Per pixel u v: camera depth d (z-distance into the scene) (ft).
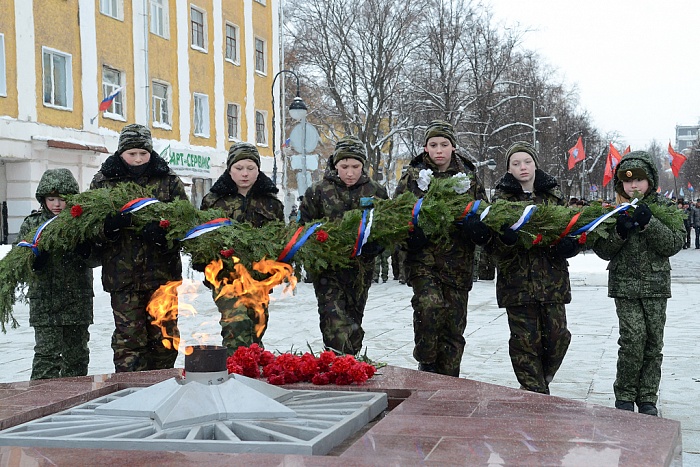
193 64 90.58
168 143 84.48
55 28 68.33
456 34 119.44
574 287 52.37
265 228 19.08
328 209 20.90
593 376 23.47
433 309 19.22
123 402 11.90
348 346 19.58
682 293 48.06
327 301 19.97
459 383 13.87
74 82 70.79
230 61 98.07
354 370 13.93
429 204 18.60
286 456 9.21
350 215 18.92
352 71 120.26
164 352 20.84
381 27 116.78
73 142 69.46
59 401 12.78
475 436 10.01
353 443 9.89
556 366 19.44
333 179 21.11
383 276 58.80
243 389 11.63
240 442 9.78
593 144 204.23
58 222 19.21
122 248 19.60
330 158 21.30
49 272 20.59
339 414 11.52
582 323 34.86
